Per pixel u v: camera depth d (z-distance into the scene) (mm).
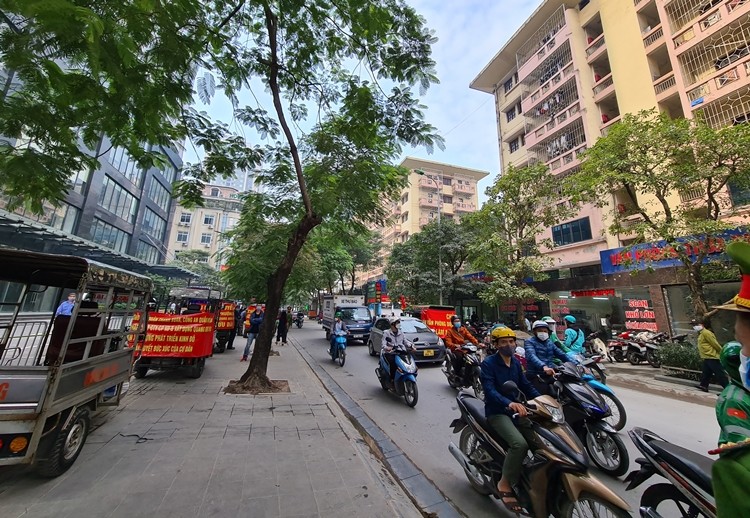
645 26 16875
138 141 4297
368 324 15672
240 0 4789
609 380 8789
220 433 4250
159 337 7184
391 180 7520
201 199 6336
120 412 4898
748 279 1443
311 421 4859
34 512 2521
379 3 4465
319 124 7152
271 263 10094
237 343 15148
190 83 4043
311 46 5820
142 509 2609
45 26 1769
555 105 21016
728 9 12719
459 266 23109
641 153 9070
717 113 12953
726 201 10297
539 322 5039
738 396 1463
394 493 3148
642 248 12195
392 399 6801
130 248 27203
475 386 6891
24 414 2729
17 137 3008
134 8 2639
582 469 2361
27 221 13570
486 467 3117
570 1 21000
